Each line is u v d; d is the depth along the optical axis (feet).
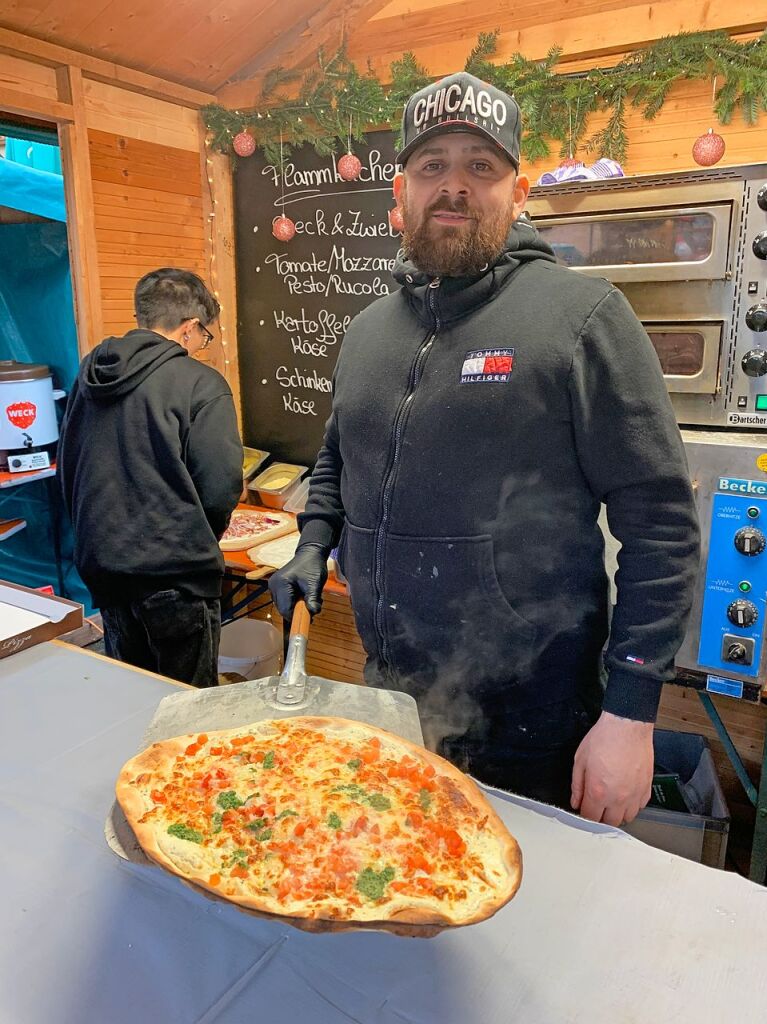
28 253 9.56
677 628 3.54
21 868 2.84
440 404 3.80
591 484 3.78
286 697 3.68
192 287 6.81
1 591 5.28
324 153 8.40
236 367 9.96
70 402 6.50
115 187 8.21
